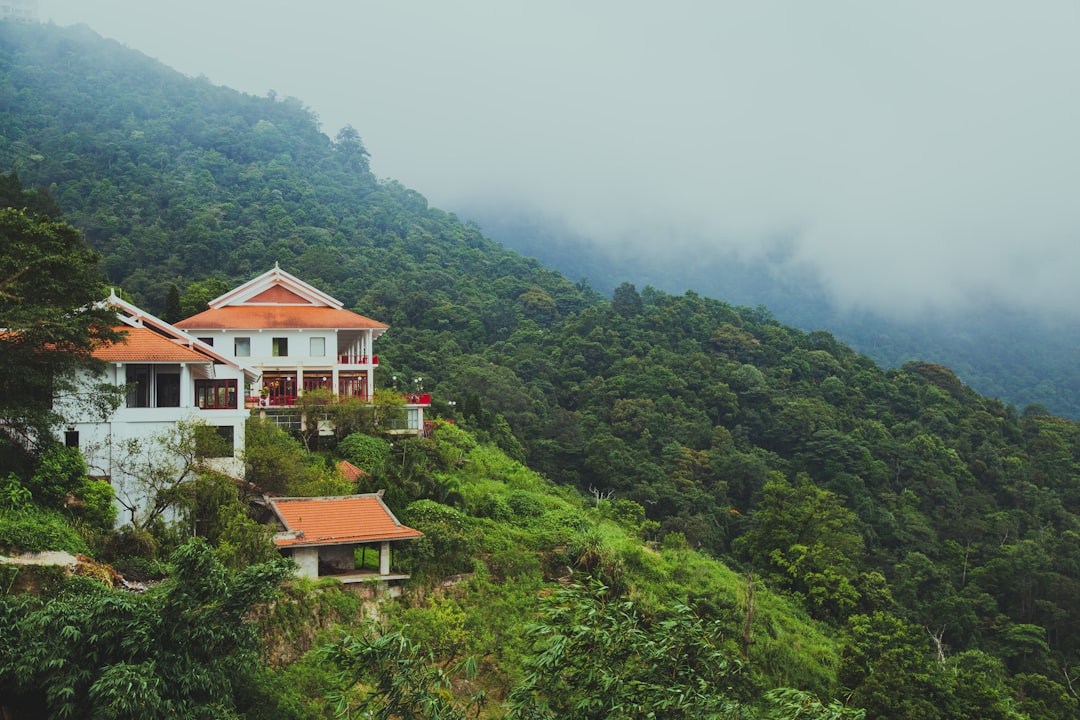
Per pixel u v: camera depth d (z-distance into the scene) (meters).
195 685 22.17
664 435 101.81
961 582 80.69
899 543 86.50
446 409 74.00
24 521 27.67
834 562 63.75
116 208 143.62
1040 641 67.50
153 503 35.56
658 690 21.20
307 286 58.97
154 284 109.38
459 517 41.69
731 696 23.39
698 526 78.69
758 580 59.09
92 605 21.89
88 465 34.72
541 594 39.56
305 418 52.44
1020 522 93.12
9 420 31.42
